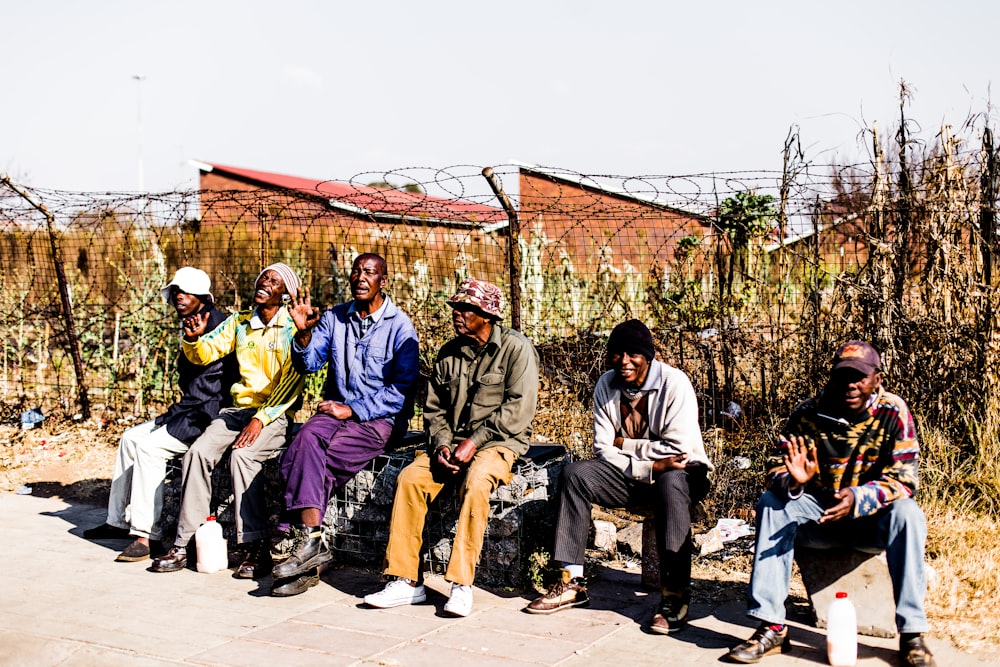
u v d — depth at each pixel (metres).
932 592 4.66
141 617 4.66
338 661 4.10
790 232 6.63
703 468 4.70
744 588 5.03
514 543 5.05
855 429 4.18
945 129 6.09
